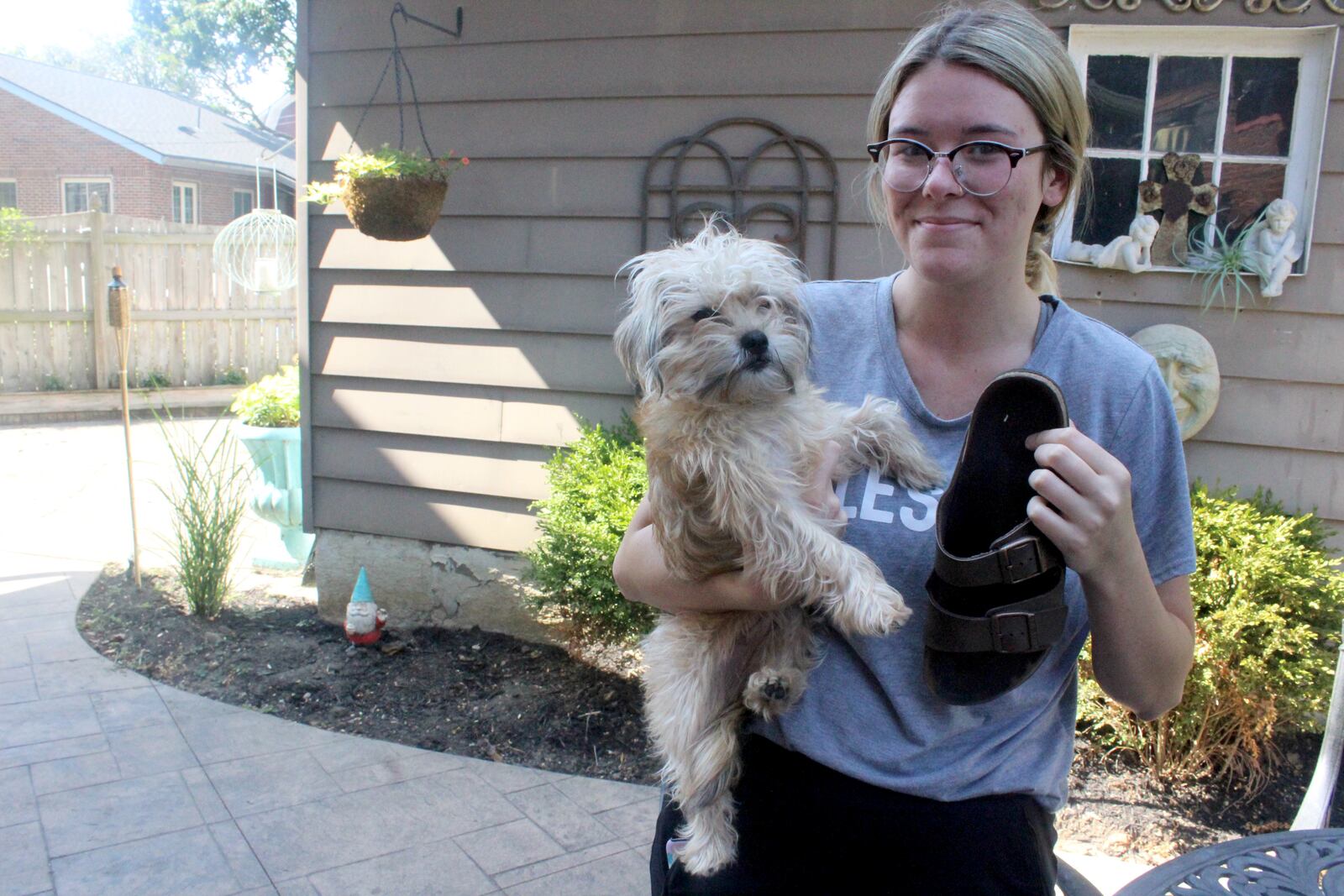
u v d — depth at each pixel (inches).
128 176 983.0
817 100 197.6
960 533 63.6
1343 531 183.6
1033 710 68.4
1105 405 68.1
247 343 592.1
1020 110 63.9
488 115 218.7
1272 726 161.8
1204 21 178.1
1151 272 184.7
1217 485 186.9
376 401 236.8
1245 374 184.2
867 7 192.5
